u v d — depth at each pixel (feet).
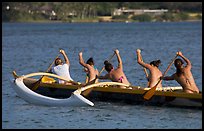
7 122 118.83
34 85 145.18
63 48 372.79
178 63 125.49
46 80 150.20
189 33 639.35
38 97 136.56
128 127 112.78
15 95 149.38
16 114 126.11
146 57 287.48
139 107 127.85
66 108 130.52
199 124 113.50
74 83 144.56
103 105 130.72
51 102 134.00
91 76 141.49
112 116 121.49
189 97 121.49
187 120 116.57
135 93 128.16
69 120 119.55
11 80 144.97
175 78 126.52
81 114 124.16
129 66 226.79
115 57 285.43
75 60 260.62
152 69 133.39
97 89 133.59
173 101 124.47
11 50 353.51
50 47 386.73
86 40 498.28
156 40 476.95
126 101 130.21
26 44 430.61
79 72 206.59
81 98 129.08
